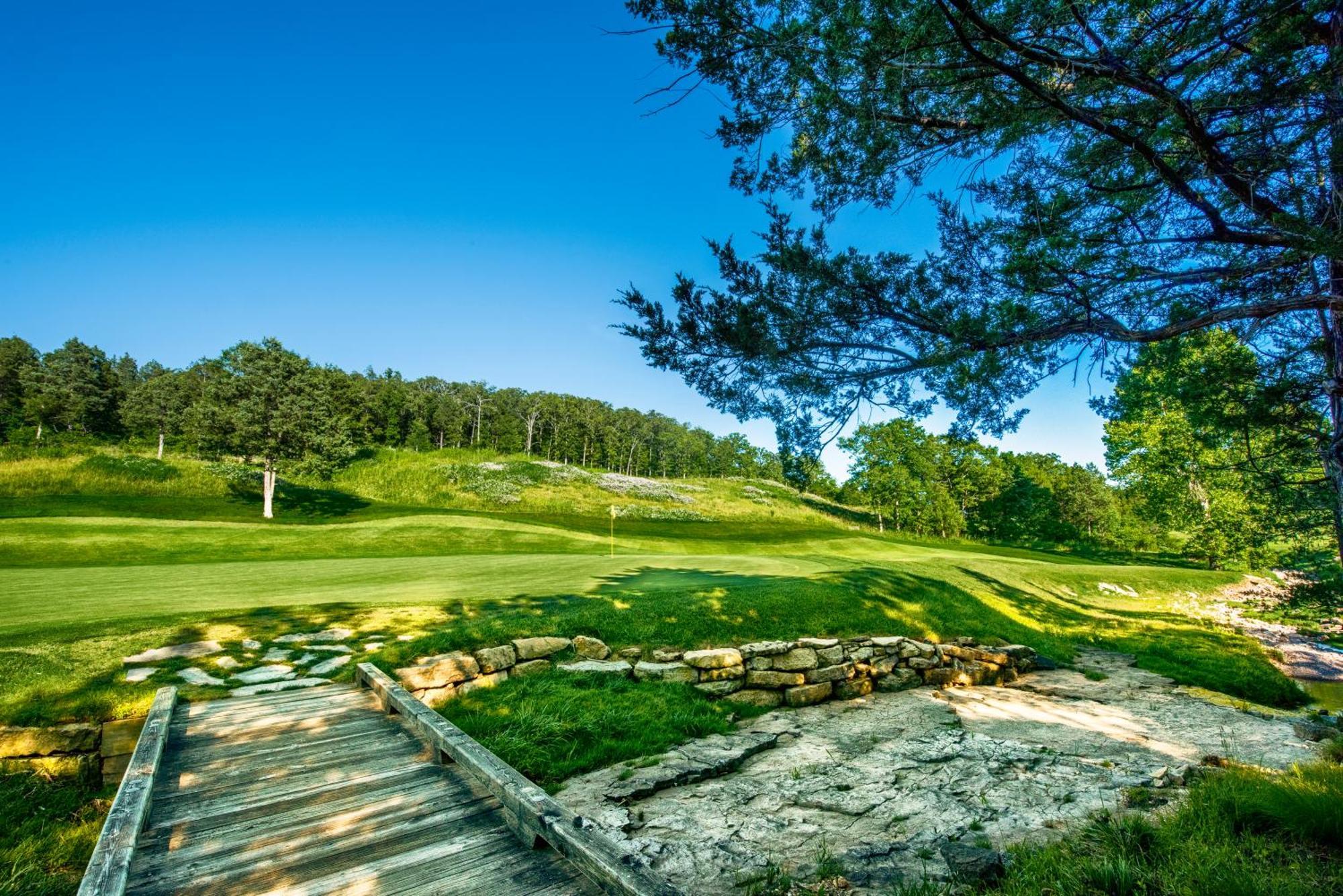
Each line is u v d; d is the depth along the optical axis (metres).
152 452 64.69
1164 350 6.00
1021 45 4.07
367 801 3.74
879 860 4.06
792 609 10.35
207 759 4.33
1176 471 28.39
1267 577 27.31
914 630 10.90
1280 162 4.62
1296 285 5.56
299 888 2.79
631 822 4.63
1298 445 7.07
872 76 4.24
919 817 4.75
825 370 5.30
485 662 7.12
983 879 3.79
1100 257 4.52
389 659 6.83
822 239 5.14
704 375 5.50
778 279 5.15
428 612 8.82
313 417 44.44
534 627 8.23
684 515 55.38
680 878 3.85
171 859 3.04
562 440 97.62
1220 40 4.19
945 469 58.69
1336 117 4.25
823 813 4.82
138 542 21.47
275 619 7.98
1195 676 11.38
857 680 8.90
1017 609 16.27
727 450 117.50
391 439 86.25
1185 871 3.31
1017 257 4.47
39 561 18.30
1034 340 4.79
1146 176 5.18
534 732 5.89
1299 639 16.58
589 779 5.34
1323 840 3.64
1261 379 6.55
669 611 9.50
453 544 25.33
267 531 25.30
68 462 44.81
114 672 5.92
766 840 4.36
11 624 7.36
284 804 3.67
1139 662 12.36
